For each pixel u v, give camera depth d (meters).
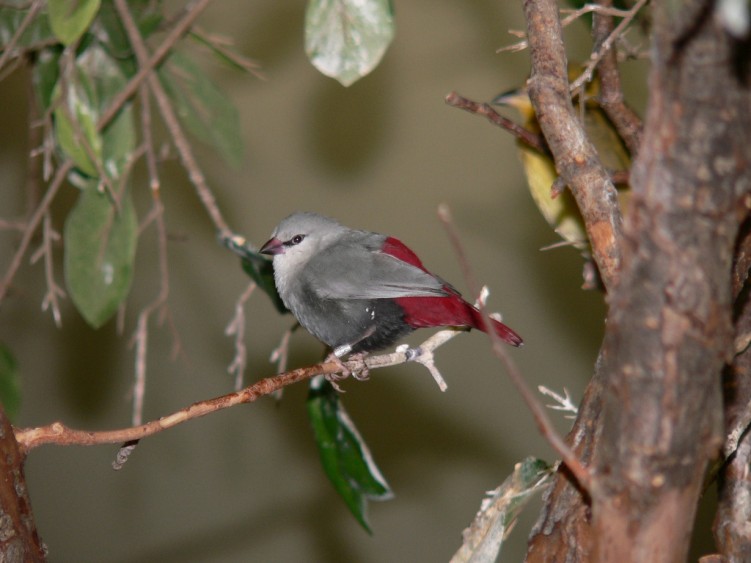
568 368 9.84
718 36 2.29
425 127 10.03
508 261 9.95
